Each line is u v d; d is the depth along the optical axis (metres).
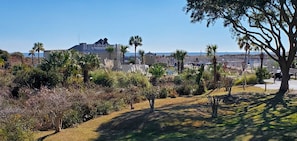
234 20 20.27
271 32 20.64
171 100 20.78
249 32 21.14
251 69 39.31
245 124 12.50
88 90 21.06
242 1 17.61
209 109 15.92
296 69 35.31
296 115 13.62
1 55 47.84
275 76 32.88
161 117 13.92
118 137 11.75
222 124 12.74
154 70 29.78
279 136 10.46
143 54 56.91
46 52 39.75
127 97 20.41
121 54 57.81
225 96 19.97
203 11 19.83
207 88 26.61
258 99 18.56
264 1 17.45
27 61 56.06
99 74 26.25
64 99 13.70
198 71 29.62
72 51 29.38
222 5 18.52
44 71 24.17
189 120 13.48
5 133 9.27
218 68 31.50
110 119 14.62
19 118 11.49
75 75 26.77
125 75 26.92
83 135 12.16
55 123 12.92
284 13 18.94
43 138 11.70
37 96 15.70
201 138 10.86
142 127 12.83
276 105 16.28
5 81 22.23
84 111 15.49
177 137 11.20
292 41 20.03
